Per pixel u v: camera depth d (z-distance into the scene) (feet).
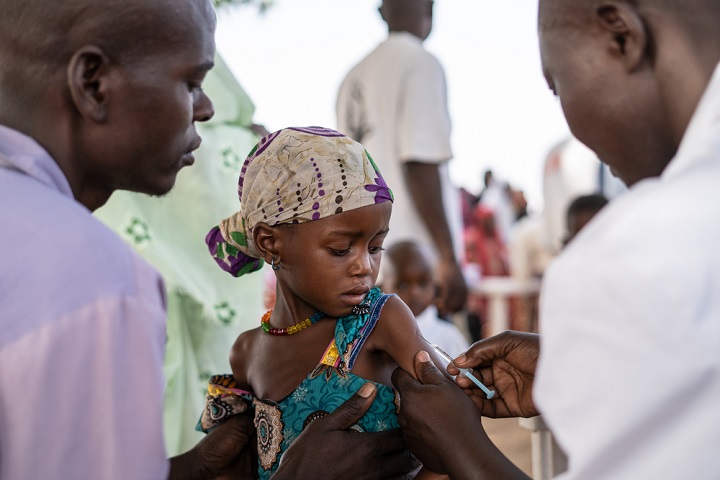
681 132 3.11
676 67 3.05
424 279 10.15
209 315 6.98
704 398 2.51
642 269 2.58
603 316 2.64
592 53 3.24
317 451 4.42
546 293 2.86
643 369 2.54
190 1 3.67
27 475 2.95
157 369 3.16
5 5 3.41
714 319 2.51
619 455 2.62
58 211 3.24
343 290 4.73
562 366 2.73
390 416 4.77
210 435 5.24
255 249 5.11
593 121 3.32
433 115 10.38
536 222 21.13
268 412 4.96
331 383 4.79
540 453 6.25
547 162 18.75
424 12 11.09
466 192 23.45
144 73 3.55
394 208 10.59
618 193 18.02
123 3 3.44
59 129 3.52
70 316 3.00
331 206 4.63
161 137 3.67
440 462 4.21
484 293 20.67
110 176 3.74
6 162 3.39
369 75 10.64
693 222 2.62
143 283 3.24
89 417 3.00
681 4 3.03
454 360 4.73
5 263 3.07
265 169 4.78
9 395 2.94
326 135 4.83
